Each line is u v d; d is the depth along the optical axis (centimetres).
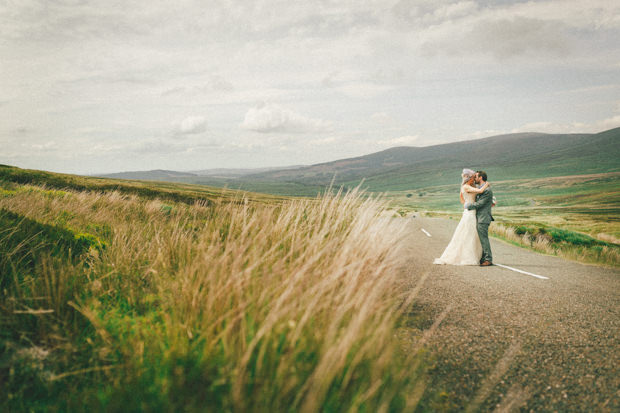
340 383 202
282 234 416
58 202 842
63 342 252
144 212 994
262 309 237
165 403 175
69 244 490
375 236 407
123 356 228
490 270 697
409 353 283
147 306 316
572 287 549
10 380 217
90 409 191
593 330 354
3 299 289
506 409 223
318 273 301
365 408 190
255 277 282
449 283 562
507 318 388
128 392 191
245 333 214
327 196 497
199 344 231
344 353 191
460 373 266
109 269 379
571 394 240
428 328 352
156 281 340
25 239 437
